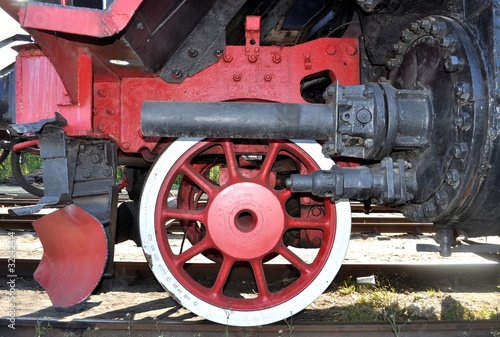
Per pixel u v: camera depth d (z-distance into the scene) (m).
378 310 3.12
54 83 2.63
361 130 1.94
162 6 2.22
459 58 1.92
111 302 3.42
